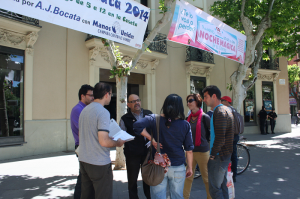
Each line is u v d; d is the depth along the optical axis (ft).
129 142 11.22
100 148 8.06
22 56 25.38
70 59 28.58
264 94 51.80
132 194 11.12
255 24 29.48
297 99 104.37
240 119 14.90
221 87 45.55
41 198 12.65
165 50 37.01
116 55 18.70
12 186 14.69
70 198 12.69
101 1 13.14
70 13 11.98
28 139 24.90
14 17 23.93
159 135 8.23
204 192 13.89
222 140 9.22
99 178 8.05
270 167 20.01
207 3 43.50
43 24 26.55
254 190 14.28
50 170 18.79
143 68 35.63
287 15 26.12
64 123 27.68
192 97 12.05
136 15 14.76
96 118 8.05
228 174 10.43
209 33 19.16
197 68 42.50
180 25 16.51
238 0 29.66
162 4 17.61
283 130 52.80
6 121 24.25
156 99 37.09
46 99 26.55
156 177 7.80
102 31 13.30
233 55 22.33
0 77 24.07
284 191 14.14
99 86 8.58
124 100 18.33
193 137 11.75
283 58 54.44
